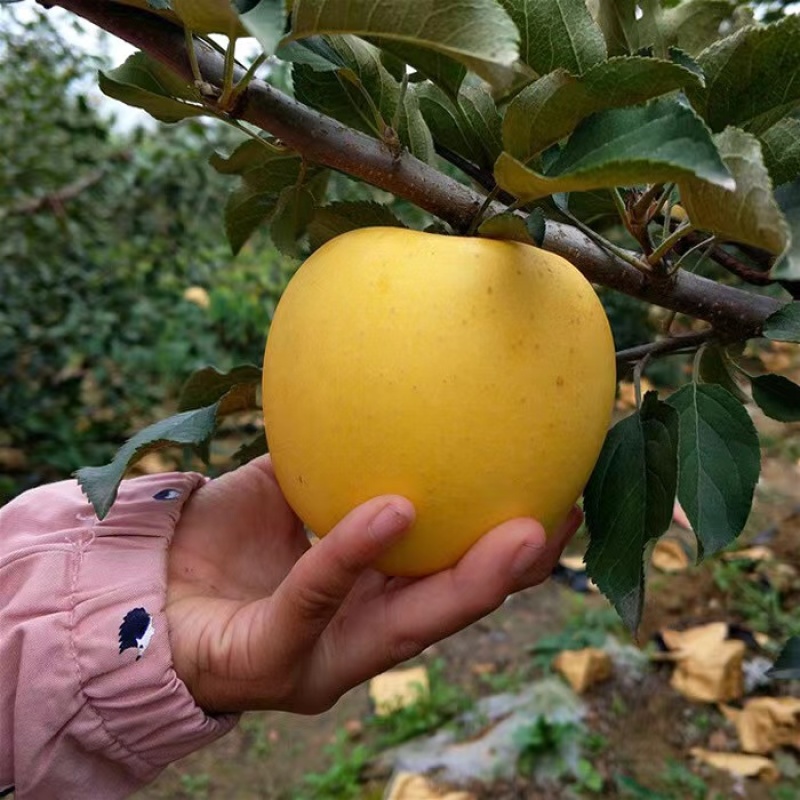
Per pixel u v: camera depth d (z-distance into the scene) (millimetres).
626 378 286
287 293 195
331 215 216
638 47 238
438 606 191
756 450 203
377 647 218
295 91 214
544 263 182
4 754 222
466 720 613
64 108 848
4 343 818
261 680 218
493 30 144
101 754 225
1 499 785
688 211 165
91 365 923
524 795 536
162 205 1039
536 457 173
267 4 139
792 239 144
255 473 294
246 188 253
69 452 831
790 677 252
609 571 196
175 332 1034
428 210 202
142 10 182
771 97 183
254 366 251
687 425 210
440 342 167
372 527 169
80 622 223
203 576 258
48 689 217
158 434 209
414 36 151
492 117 223
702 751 567
